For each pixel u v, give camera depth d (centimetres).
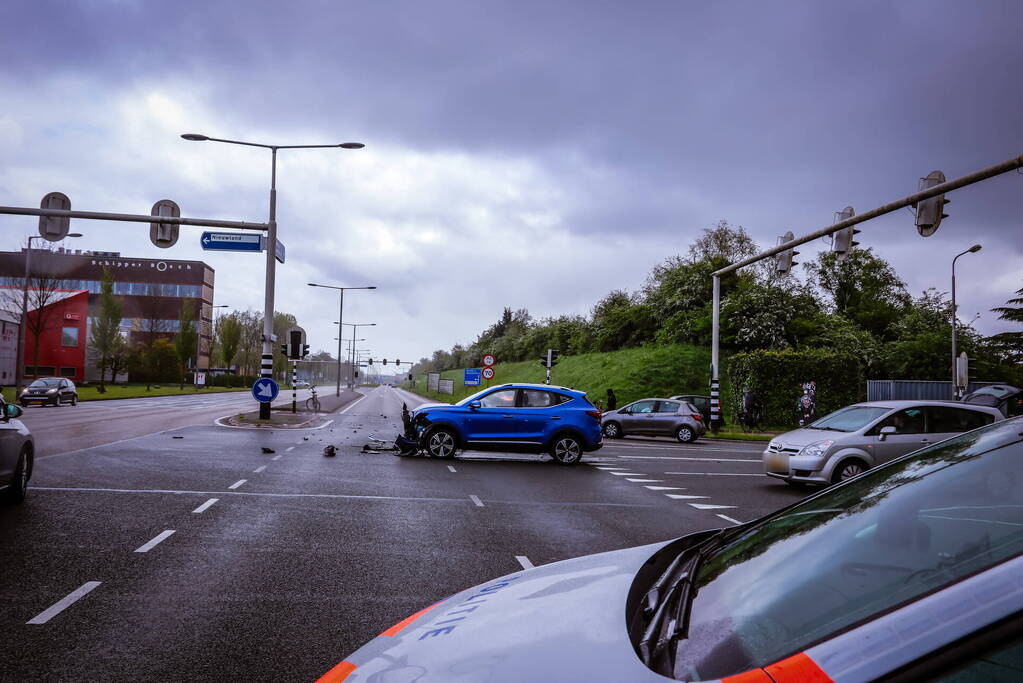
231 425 2456
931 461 226
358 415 3625
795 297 4384
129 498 951
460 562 664
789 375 3192
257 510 902
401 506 975
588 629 174
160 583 562
